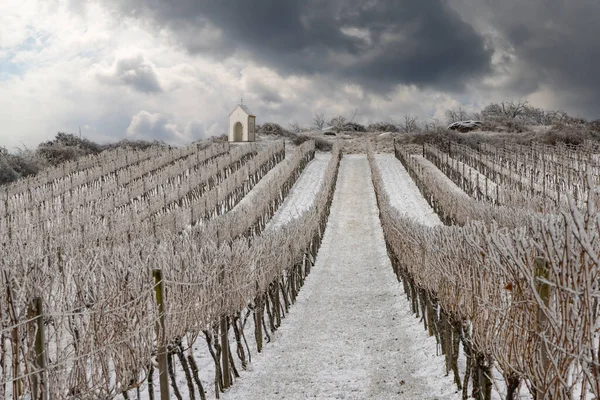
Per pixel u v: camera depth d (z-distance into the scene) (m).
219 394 7.35
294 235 14.01
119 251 7.48
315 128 87.12
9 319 4.25
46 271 5.70
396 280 14.94
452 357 6.88
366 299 13.20
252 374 8.20
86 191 26.00
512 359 4.38
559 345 3.27
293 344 9.71
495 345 4.60
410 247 10.90
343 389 7.15
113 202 22.88
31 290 4.61
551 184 24.05
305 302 13.30
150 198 23.11
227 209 26.36
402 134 53.56
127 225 16.33
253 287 9.46
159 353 6.07
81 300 5.09
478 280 5.29
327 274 16.70
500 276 4.61
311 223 17.86
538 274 3.70
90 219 17.67
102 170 34.72
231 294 8.15
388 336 9.83
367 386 7.22
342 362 8.41
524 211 15.10
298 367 8.31
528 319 3.90
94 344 4.95
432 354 8.41
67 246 11.70
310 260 17.38
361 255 19.25
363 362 8.34
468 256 5.65
